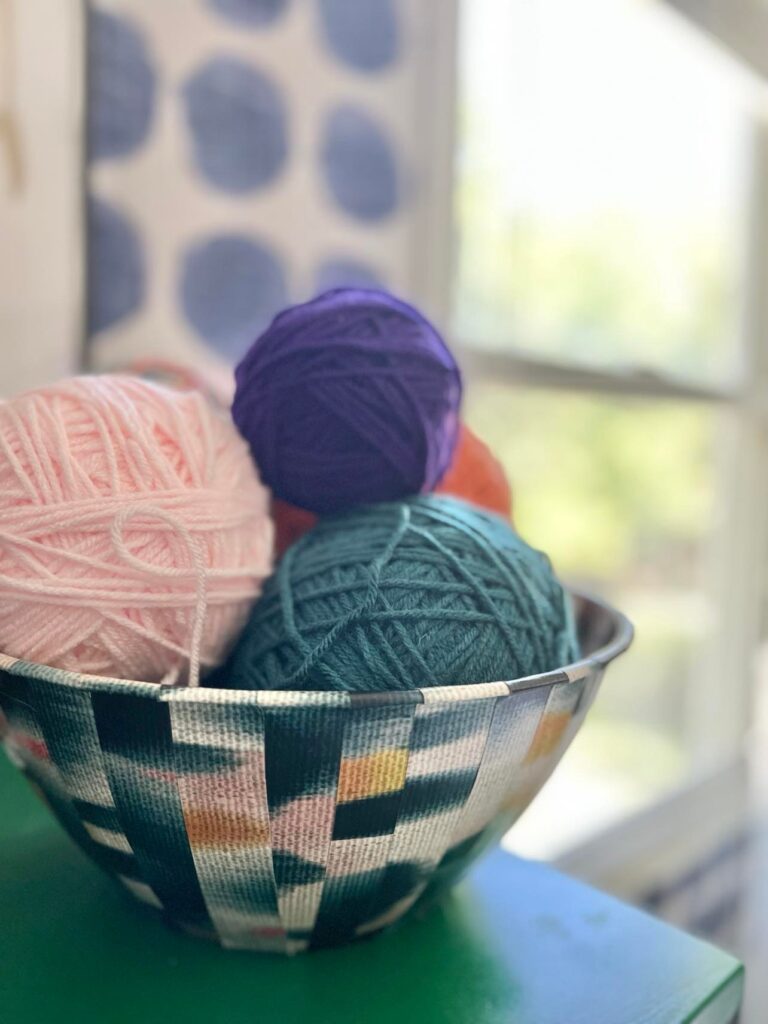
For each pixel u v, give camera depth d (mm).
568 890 388
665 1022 304
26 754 290
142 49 676
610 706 1335
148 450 309
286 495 391
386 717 244
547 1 1025
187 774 251
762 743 1557
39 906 352
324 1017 298
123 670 316
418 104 883
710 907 1354
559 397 1161
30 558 294
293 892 277
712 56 1231
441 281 923
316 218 812
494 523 357
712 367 1420
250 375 385
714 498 1457
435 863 291
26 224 625
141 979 311
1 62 602
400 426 374
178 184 710
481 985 318
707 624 1473
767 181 1411
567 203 1123
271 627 315
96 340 667
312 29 787
